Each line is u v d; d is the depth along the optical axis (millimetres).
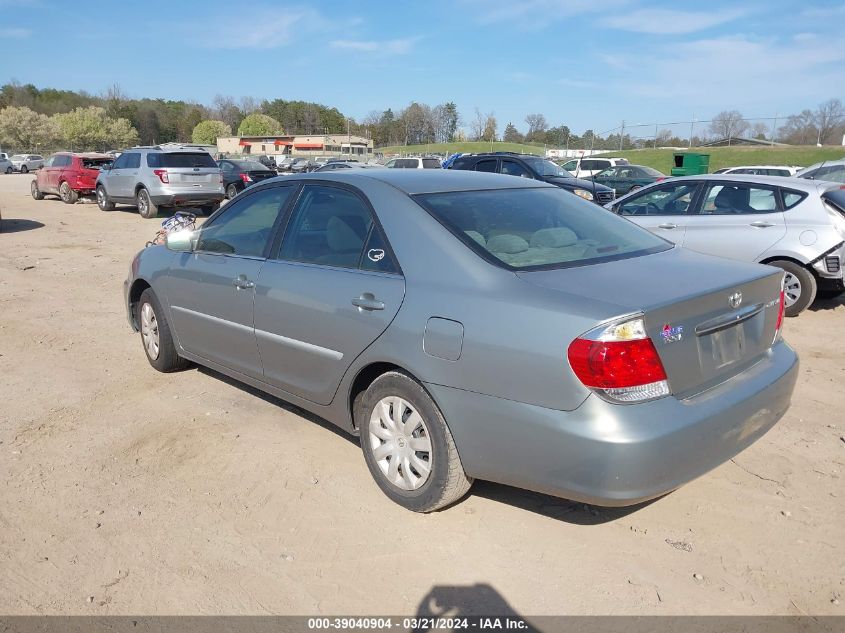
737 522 3436
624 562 3135
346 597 2924
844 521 3443
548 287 3010
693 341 2969
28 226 15859
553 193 4254
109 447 4273
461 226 3467
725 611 2830
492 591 2953
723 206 7848
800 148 41219
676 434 2781
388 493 3580
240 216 4613
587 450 2744
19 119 93188
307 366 3930
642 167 23469
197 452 4199
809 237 7258
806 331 6969
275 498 3678
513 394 2924
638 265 3385
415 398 3324
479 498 3658
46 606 2867
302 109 139250
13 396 5137
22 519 3494
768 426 3361
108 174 19172
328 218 3967
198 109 134875
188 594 2941
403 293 3359
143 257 5516
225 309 4496
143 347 6297
